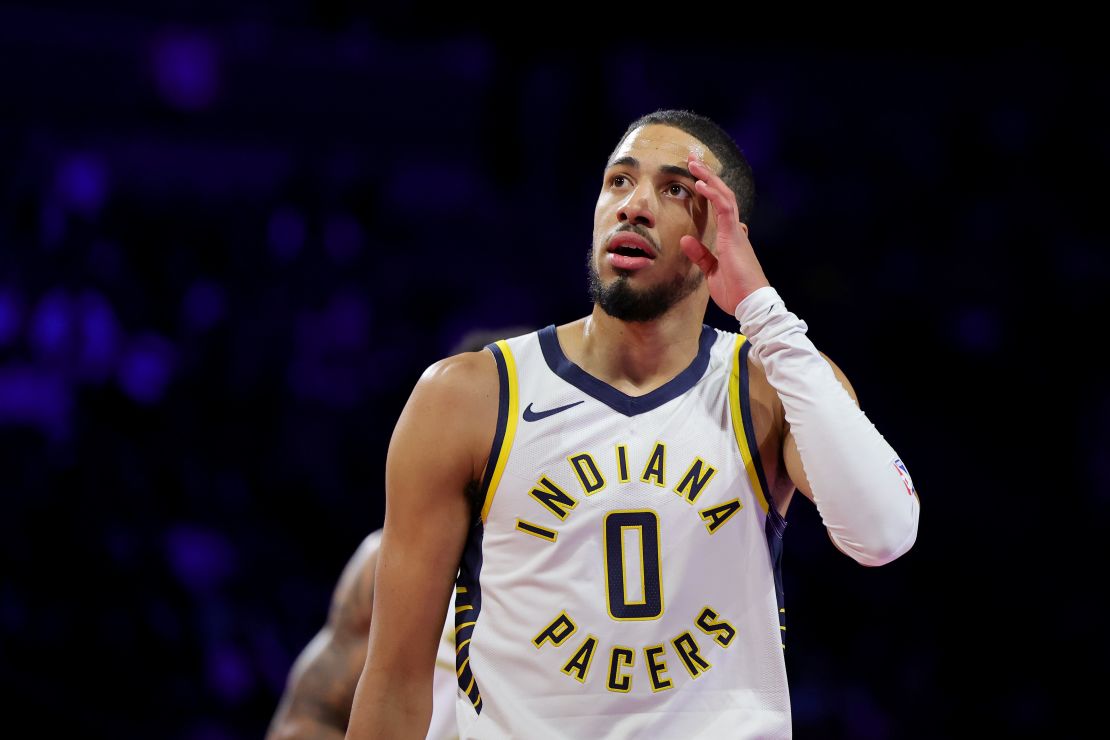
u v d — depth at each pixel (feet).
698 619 14.92
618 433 15.31
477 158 72.23
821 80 74.74
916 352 72.69
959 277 74.02
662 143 15.76
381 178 70.90
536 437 15.25
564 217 72.28
